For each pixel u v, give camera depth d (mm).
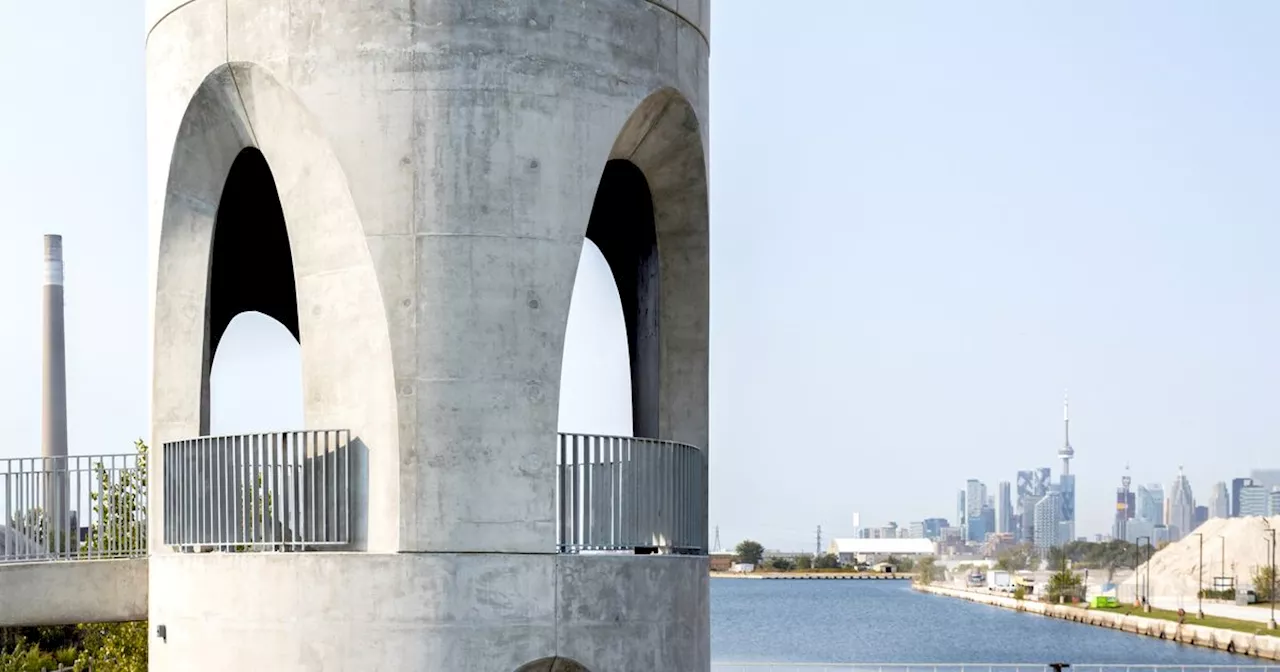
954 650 129250
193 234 16625
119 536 18344
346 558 14258
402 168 14562
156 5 16594
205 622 15000
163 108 16438
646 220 18625
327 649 14273
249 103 15617
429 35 14625
